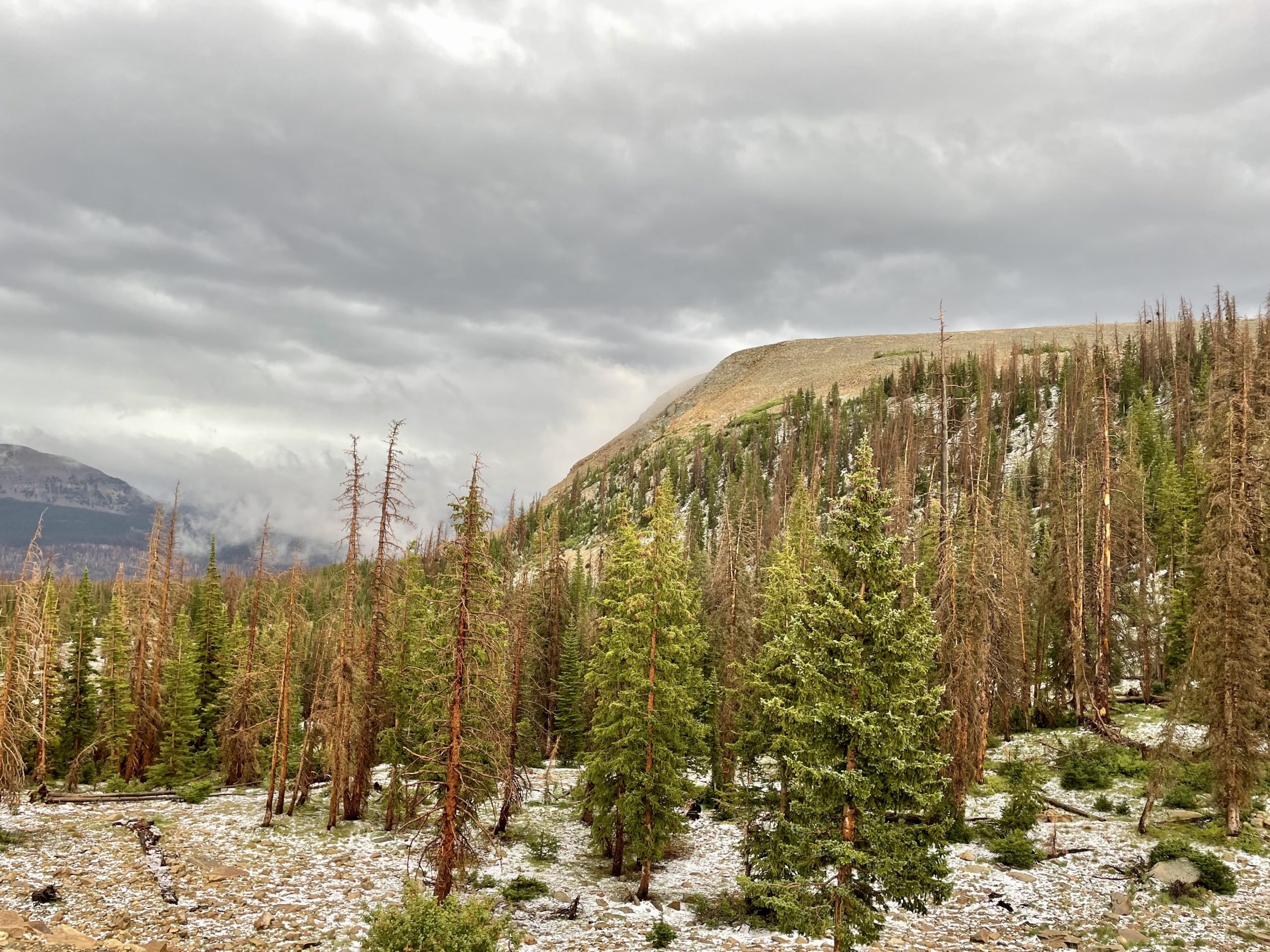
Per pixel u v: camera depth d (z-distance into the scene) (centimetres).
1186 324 10938
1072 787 3494
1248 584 2755
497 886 2831
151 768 4209
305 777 3662
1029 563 4719
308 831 3194
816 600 1833
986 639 3142
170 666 4575
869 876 1694
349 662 3181
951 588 3030
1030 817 2998
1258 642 2694
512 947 2206
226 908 2286
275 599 3459
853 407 14988
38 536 2831
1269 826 2795
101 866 2502
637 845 2788
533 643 3919
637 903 2705
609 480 17862
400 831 3203
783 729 2380
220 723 4244
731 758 3366
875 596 1677
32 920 1991
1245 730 2700
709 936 2369
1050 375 12644
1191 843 2720
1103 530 4206
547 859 3195
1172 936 2106
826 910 1631
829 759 1653
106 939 1962
